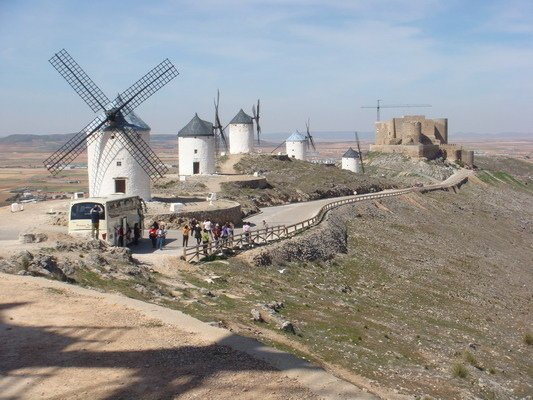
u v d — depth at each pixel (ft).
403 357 74.59
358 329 81.82
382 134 446.60
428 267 152.87
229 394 39.88
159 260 98.68
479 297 133.39
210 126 249.75
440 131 453.17
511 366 86.07
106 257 87.61
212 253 107.96
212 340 50.34
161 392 39.60
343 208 200.13
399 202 242.99
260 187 229.86
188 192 200.85
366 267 137.39
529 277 170.91
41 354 45.16
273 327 69.21
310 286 106.11
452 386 67.26
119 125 153.58
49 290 62.39
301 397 40.37
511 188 387.14
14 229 123.95
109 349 46.88
